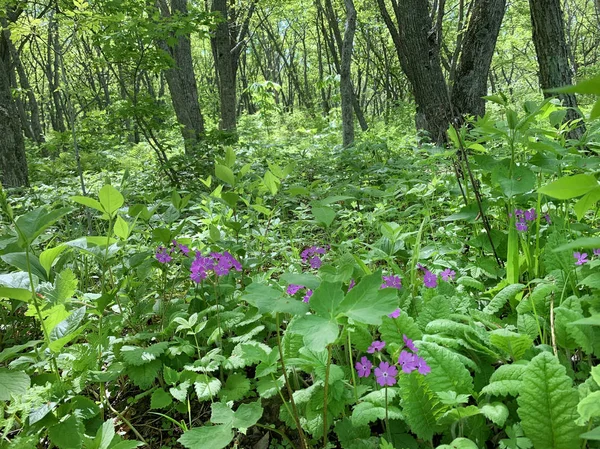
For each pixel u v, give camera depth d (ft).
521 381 4.63
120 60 22.08
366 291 3.80
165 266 8.95
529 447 4.34
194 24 22.25
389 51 80.74
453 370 4.91
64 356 6.37
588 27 91.61
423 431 4.74
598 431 2.94
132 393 7.60
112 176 27.81
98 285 11.45
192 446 4.36
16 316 9.33
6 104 24.47
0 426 4.90
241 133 46.52
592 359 6.02
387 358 6.15
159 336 7.83
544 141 7.99
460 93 27.58
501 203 8.73
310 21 85.92
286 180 21.84
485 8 26.45
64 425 5.13
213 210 11.70
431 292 6.97
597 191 3.26
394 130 40.04
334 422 5.62
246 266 9.00
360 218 12.25
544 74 18.97
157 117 23.86
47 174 32.48
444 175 13.48
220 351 6.93
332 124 55.93
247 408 4.78
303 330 3.70
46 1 25.26
